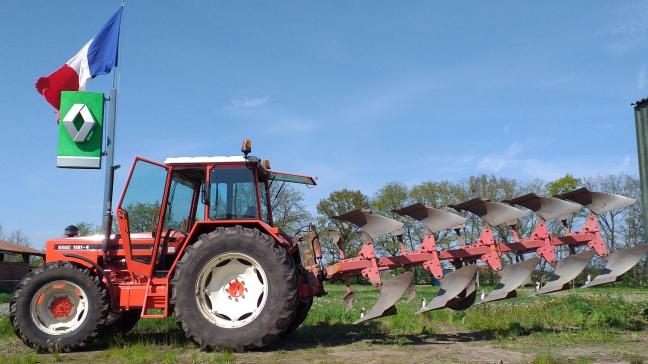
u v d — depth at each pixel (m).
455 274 6.61
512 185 34.66
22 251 32.97
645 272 22.94
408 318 8.80
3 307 15.88
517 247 6.94
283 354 5.78
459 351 5.84
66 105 9.97
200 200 7.00
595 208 7.08
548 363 4.97
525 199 7.12
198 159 6.86
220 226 6.53
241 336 5.95
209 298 6.22
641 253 7.09
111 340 6.65
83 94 10.01
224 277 6.27
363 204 48.69
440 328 7.93
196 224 6.52
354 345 6.36
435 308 6.50
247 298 6.22
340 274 6.71
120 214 6.75
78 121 9.95
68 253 6.89
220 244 6.19
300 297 6.62
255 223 6.62
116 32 11.17
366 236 6.72
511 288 6.73
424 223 6.80
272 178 7.72
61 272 6.33
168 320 8.46
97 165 9.92
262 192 7.41
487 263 6.83
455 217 6.75
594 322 7.93
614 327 7.59
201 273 6.16
